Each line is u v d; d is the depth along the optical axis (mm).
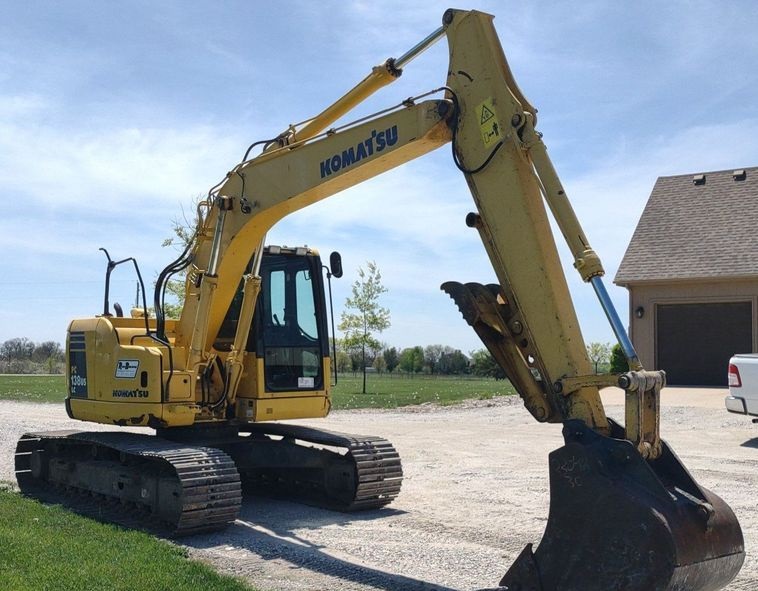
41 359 81625
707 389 22844
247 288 9180
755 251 24016
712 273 23766
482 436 16188
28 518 8336
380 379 53312
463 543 7680
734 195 26672
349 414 21828
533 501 9680
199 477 8016
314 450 9797
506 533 8078
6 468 12555
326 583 6352
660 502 4723
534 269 5660
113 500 9578
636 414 5020
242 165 8734
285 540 7863
